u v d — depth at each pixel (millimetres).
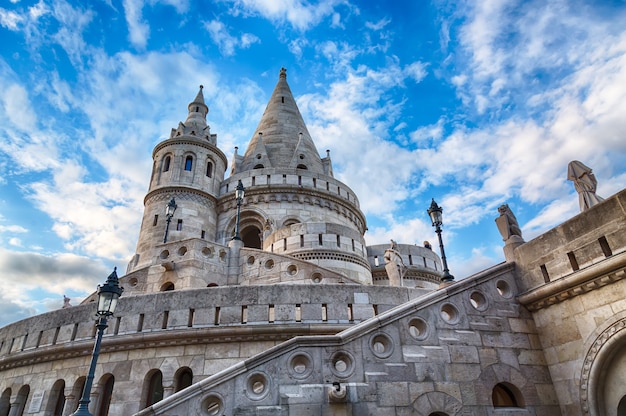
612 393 9047
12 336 16594
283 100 43750
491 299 10852
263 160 36688
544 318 10641
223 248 22750
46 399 13992
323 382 8789
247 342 13188
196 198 31375
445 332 10023
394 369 9242
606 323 9156
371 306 13719
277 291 13805
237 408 8383
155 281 21516
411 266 30172
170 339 13320
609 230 9422
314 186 32469
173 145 33438
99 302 10781
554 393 10047
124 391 12922
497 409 9477
